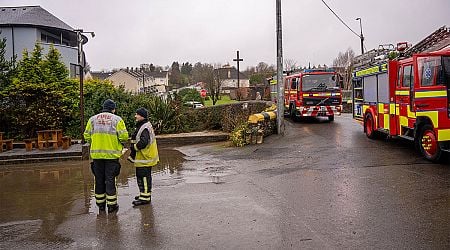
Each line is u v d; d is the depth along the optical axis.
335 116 26.61
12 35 30.58
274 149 13.71
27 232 6.47
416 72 10.63
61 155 13.64
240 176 10.05
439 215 6.46
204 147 15.59
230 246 5.57
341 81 21.73
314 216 6.67
